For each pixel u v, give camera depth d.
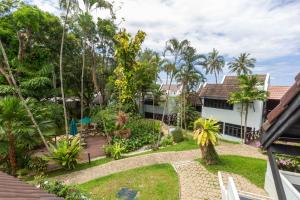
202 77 30.41
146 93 39.09
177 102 37.12
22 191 4.80
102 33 27.11
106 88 35.50
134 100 33.91
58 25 27.06
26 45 25.77
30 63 25.95
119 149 19.42
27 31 24.69
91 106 37.34
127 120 27.30
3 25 23.50
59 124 26.27
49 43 27.20
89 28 23.16
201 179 15.11
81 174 15.79
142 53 35.16
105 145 22.19
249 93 24.05
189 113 34.06
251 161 17.81
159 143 24.09
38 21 24.25
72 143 17.58
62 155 16.36
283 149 2.95
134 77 30.47
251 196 8.92
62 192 10.29
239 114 27.33
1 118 13.67
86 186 14.18
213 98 29.64
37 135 16.61
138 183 14.63
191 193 13.31
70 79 32.41
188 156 19.36
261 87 26.05
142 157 18.89
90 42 28.00
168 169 16.84
